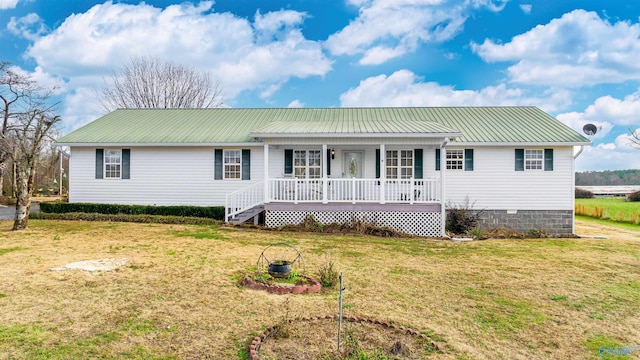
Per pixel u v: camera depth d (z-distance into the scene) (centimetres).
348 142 1490
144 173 1770
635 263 1044
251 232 1384
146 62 3794
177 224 1539
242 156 1742
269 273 789
